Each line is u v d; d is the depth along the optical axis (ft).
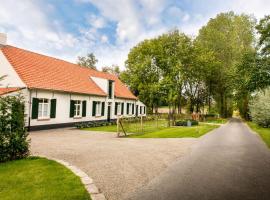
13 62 67.67
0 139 27.89
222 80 162.50
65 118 78.89
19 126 29.58
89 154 34.35
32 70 72.43
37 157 30.58
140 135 61.93
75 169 25.38
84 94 87.51
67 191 18.95
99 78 102.32
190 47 141.18
